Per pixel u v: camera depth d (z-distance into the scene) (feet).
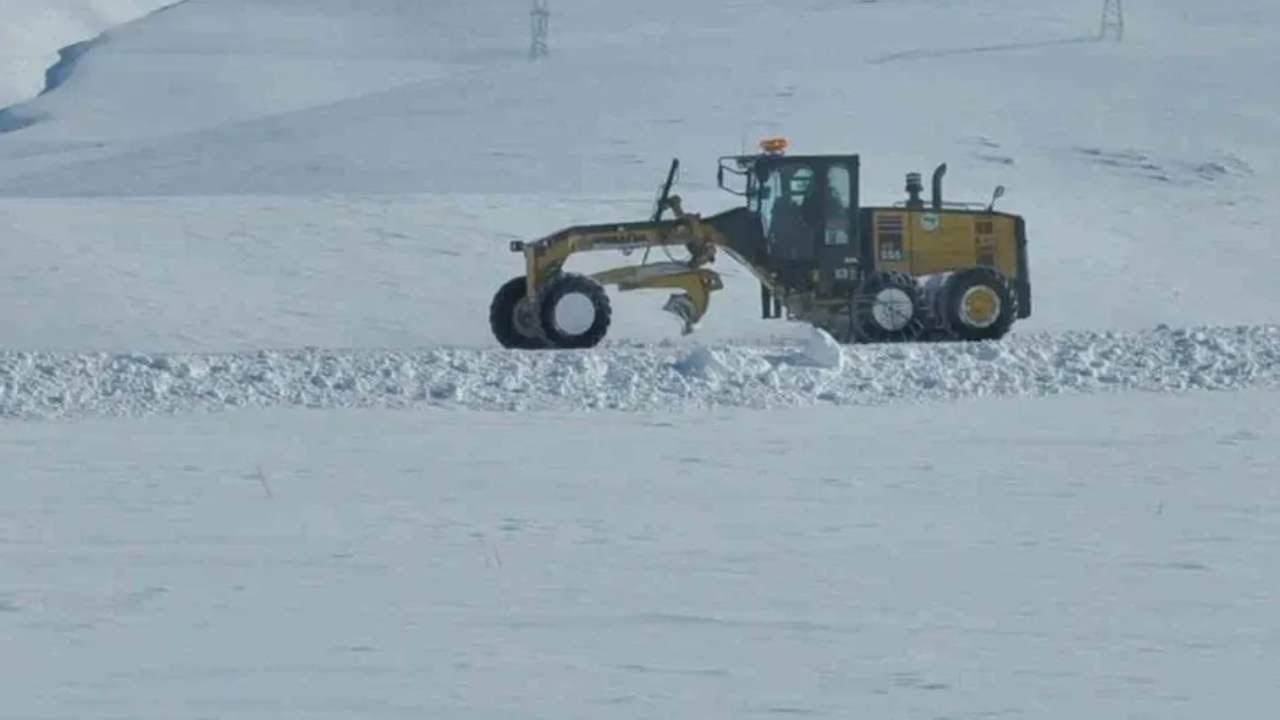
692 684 97.60
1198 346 254.47
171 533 141.79
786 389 228.22
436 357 244.63
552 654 104.01
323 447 188.44
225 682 97.50
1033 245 428.97
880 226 283.79
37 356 244.22
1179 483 165.27
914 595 120.16
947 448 186.29
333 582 123.65
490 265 383.24
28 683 97.09
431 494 160.04
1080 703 94.22
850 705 93.56
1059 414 211.20
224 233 404.77
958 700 94.53
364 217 426.92
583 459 179.93
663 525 145.07
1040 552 134.72
